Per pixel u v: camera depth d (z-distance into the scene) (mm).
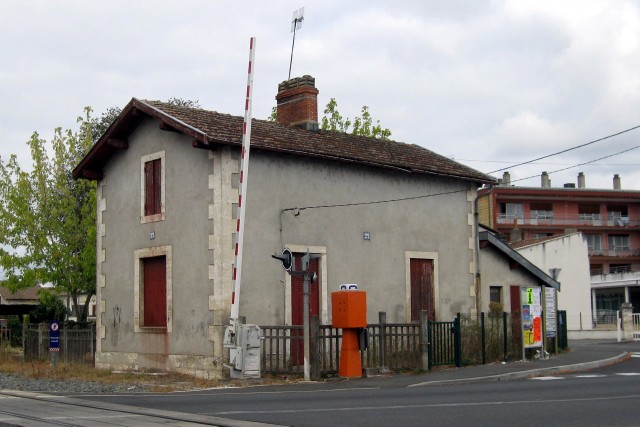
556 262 51781
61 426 10359
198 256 19969
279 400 13672
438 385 16828
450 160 26062
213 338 19250
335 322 18641
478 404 12414
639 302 62969
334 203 21812
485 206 71000
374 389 15945
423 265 23906
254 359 18156
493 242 26672
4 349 28562
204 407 12539
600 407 11727
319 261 21266
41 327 26016
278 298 20188
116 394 15477
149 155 21844
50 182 32656
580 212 73812
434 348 20406
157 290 21453
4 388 16766
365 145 24125
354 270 22000
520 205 72062
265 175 20359
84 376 19531
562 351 26250
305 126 23812
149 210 21828
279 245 20375
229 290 19297
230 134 19906
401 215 23469
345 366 18484
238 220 18266
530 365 20562
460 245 24953
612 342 38750
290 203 20781
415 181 24016
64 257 31938
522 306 22438
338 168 22094
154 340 21062
